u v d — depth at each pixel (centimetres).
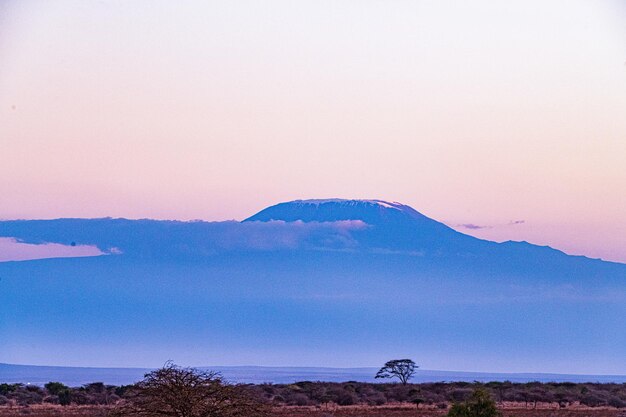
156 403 9512
